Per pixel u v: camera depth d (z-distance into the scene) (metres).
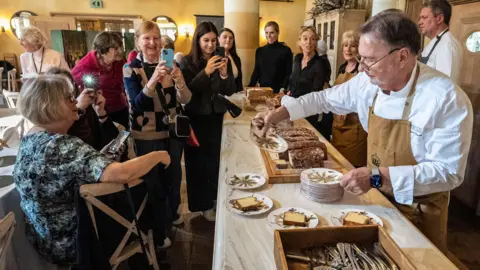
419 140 1.13
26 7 9.52
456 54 2.39
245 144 1.94
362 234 0.89
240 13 4.61
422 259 0.91
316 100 1.62
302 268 0.83
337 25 5.61
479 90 2.80
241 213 1.15
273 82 3.99
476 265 2.22
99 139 2.04
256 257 0.93
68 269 1.47
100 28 9.91
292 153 1.53
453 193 3.17
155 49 2.16
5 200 1.48
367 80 1.38
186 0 9.98
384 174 1.08
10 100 3.56
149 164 1.43
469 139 1.05
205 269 2.18
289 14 10.13
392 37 1.00
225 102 2.51
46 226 1.38
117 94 2.97
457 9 3.00
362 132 2.54
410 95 1.13
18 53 9.74
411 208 1.32
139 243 1.58
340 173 1.38
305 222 1.08
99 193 1.29
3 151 2.10
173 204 2.55
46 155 1.30
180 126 2.11
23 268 1.56
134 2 9.83
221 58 2.39
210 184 2.65
